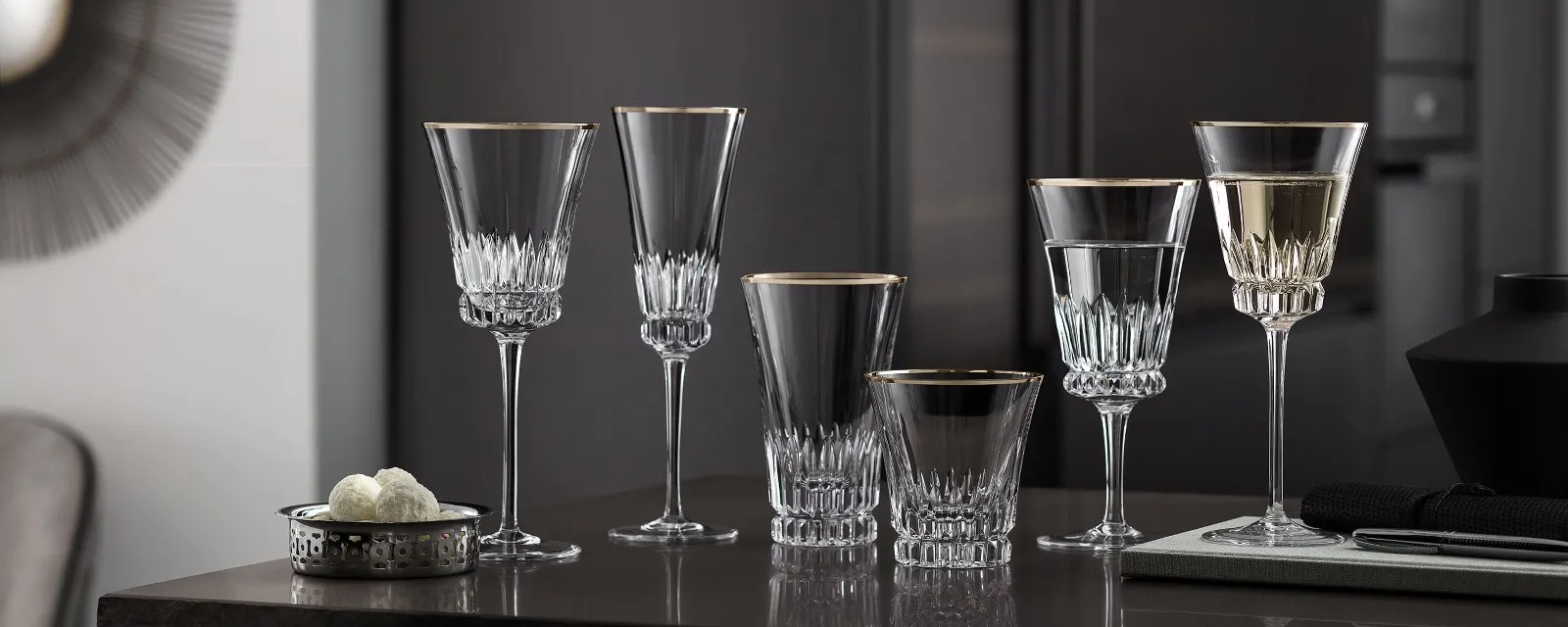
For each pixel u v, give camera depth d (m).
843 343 1.04
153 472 2.67
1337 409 2.17
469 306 1.04
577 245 2.54
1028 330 2.27
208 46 2.61
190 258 2.64
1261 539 0.96
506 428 1.07
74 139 2.67
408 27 2.67
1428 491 0.98
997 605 0.86
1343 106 2.14
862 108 2.36
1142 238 1.02
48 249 2.70
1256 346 2.18
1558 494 1.11
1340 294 2.17
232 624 0.87
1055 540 1.08
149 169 2.65
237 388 2.64
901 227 2.34
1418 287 2.13
